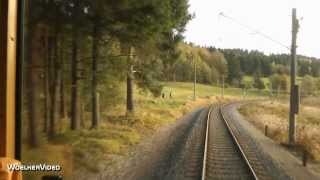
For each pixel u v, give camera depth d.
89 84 26.80
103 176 16.55
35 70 18.73
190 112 68.56
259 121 52.44
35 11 18.69
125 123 34.66
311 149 26.02
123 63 28.95
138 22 22.94
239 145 26.52
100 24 22.23
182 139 30.09
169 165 19.59
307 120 57.09
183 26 39.03
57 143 19.94
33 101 18.44
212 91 173.12
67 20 20.61
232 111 77.44
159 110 55.03
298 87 28.62
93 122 28.23
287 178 18.11
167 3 23.55
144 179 16.55
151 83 41.78
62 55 24.08
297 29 28.61
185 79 177.25
